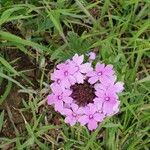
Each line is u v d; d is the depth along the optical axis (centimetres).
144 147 14
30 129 14
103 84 14
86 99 14
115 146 14
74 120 14
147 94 14
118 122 14
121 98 14
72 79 14
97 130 14
